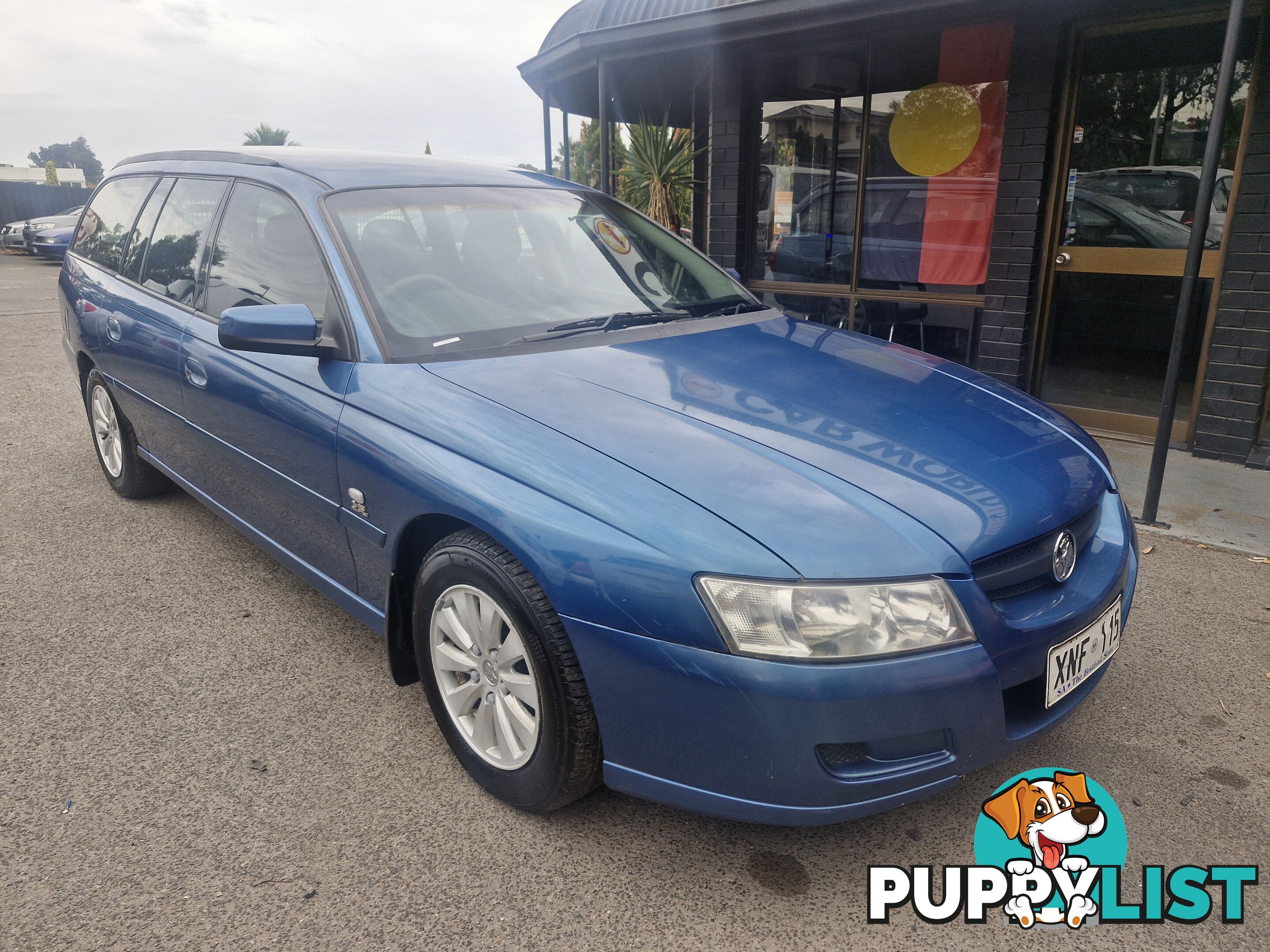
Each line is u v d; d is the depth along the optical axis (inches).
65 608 129.9
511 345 99.4
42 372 299.4
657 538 69.9
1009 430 91.2
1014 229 215.5
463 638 86.7
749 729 67.2
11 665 114.3
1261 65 179.0
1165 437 154.9
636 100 335.6
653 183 335.0
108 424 168.4
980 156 224.1
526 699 80.8
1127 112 201.6
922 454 81.2
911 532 70.3
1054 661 75.8
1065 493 82.9
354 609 104.5
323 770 93.4
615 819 86.1
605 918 74.0
